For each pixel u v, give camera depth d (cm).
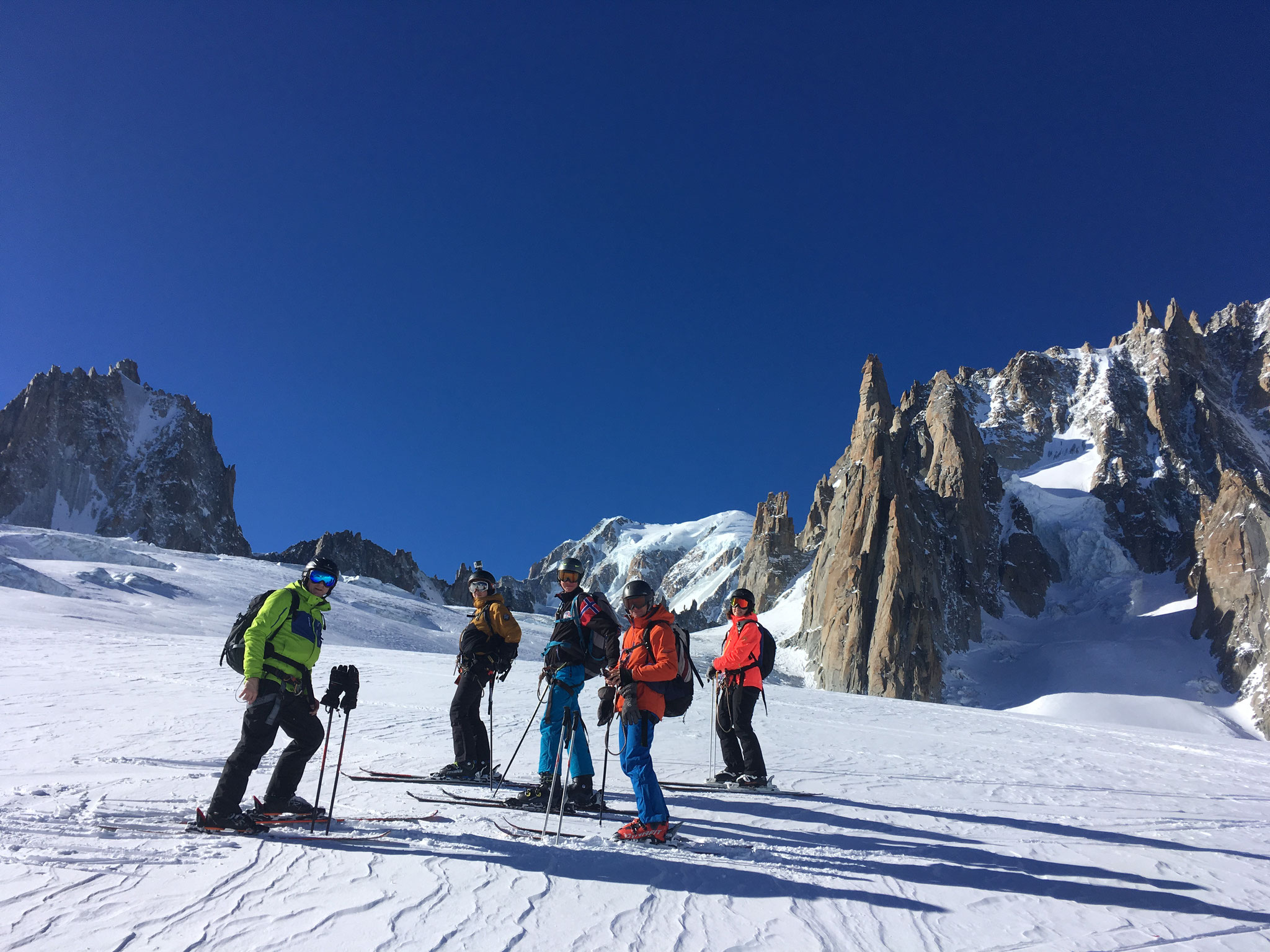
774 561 18288
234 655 530
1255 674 9344
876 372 18838
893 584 10506
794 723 1616
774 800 752
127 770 668
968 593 12788
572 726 638
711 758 955
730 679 832
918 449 16412
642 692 575
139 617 4256
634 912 405
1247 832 751
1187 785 1088
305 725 535
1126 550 14400
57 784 587
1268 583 10075
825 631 11388
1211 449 16138
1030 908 462
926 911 443
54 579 5209
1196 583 11900
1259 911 484
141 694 1216
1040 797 877
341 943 336
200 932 336
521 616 9631
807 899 446
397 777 725
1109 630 11881
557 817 613
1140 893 504
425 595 18912
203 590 6456
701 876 470
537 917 387
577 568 691
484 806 631
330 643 5169
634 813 653
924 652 10081
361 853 465
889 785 892
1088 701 9581
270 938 336
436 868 446
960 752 1302
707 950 367
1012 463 18175
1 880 374
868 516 11850
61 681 1321
